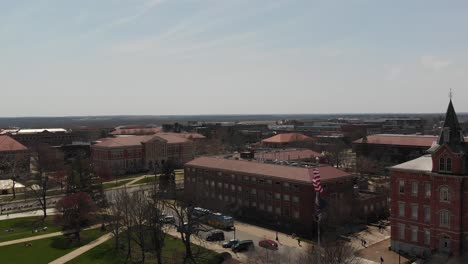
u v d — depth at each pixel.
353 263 84.44
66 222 111.12
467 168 88.25
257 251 98.44
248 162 138.12
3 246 104.00
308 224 112.50
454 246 88.50
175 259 95.00
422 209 94.19
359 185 156.25
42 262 93.12
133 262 93.56
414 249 95.44
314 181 72.69
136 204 105.12
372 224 120.62
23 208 147.38
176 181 190.75
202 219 114.12
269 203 124.94
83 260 94.56
